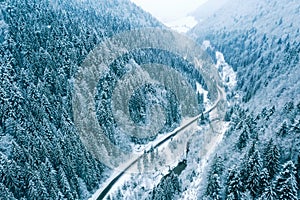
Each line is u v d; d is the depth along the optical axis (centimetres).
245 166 6725
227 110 14625
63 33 12500
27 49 10725
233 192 6631
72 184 9088
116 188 10150
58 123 10019
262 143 7494
